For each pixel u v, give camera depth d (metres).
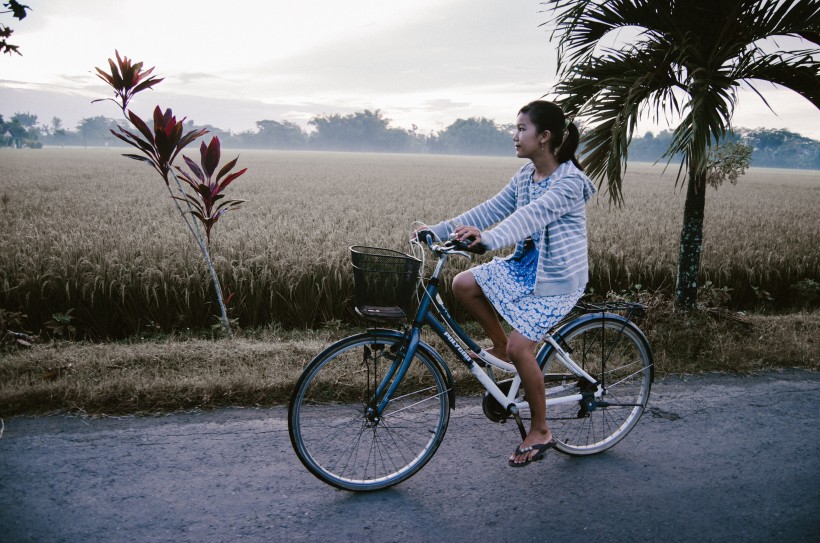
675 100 5.05
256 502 2.60
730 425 3.58
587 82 5.36
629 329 3.21
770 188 31.83
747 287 7.69
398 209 14.04
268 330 5.84
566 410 3.40
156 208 13.25
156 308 5.76
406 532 2.43
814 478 2.97
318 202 16.06
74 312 5.75
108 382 3.58
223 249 7.07
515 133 2.71
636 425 3.55
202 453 3.00
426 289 2.77
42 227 9.66
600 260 7.61
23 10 3.83
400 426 3.30
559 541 2.40
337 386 3.74
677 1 4.95
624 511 2.63
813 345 5.02
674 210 15.18
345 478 2.76
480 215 2.96
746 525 2.54
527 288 2.72
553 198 2.56
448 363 4.18
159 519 2.43
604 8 5.17
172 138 4.92
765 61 4.86
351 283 6.18
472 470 2.97
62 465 2.81
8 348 4.62
